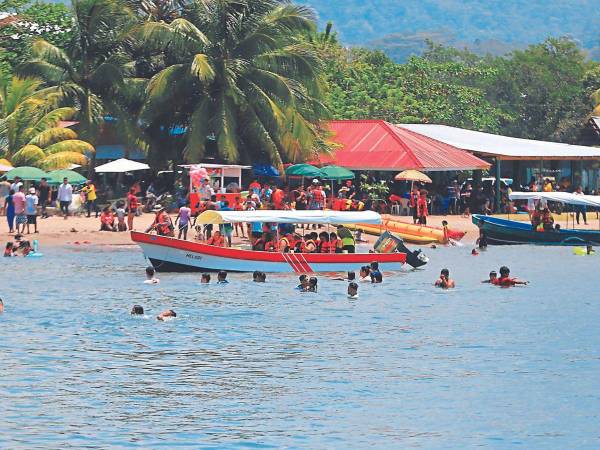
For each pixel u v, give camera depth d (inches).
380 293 4069.9
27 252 4904.0
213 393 2581.2
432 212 6717.5
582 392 2628.0
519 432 2311.8
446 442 2244.1
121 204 5979.3
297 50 6565.0
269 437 2257.6
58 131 6225.4
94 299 3816.4
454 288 4229.8
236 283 4207.7
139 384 2655.0
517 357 3004.4
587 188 7554.1
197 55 6259.8
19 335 3206.2
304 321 3476.9
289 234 4598.9
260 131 6387.8
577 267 4958.2
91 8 6456.7
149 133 6742.1
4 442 2208.4
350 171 6594.5
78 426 2314.2
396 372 2807.6
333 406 2484.0
